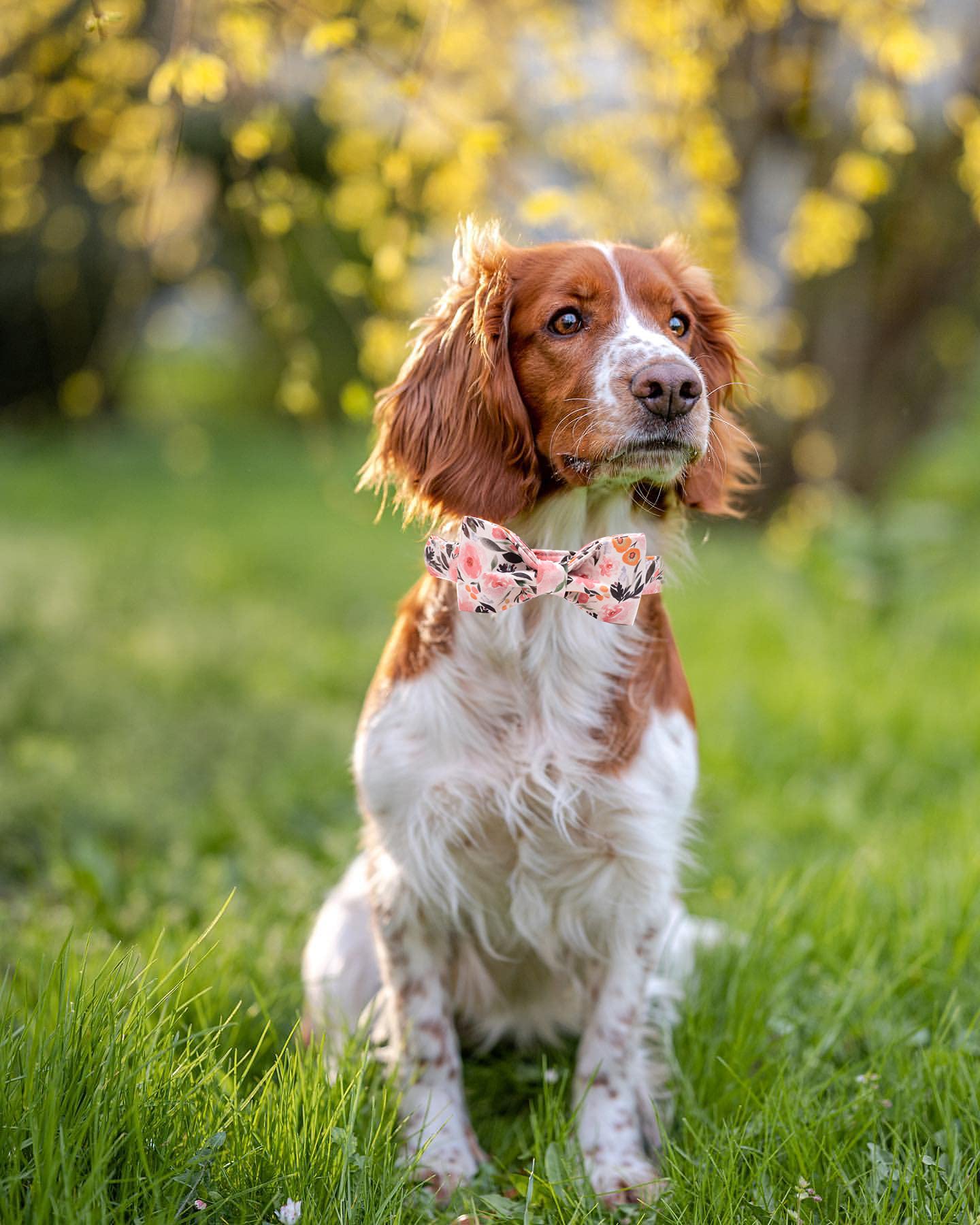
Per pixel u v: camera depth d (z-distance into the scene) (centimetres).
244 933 323
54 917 348
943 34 468
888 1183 227
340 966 300
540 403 263
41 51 461
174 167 450
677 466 252
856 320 967
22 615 696
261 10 375
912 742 507
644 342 251
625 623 254
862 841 414
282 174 418
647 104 480
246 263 1030
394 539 1033
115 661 625
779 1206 218
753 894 352
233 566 886
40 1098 203
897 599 692
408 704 267
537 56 519
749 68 562
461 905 278
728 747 505
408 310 443
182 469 1332
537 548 278
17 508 1115
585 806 264
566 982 299
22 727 516
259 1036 273
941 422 1175
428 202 496
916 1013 296
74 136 525
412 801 265
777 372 905
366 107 507
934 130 815
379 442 281
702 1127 251
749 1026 279
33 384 1552
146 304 1470
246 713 553
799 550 799
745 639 669
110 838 415
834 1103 254
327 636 707
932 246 930
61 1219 188
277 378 1872
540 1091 285
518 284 267
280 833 436
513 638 262
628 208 491
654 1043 293
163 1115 212
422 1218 237
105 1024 218
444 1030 276
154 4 496
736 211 524
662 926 276
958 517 1097
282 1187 212
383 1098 253
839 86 615
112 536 992
